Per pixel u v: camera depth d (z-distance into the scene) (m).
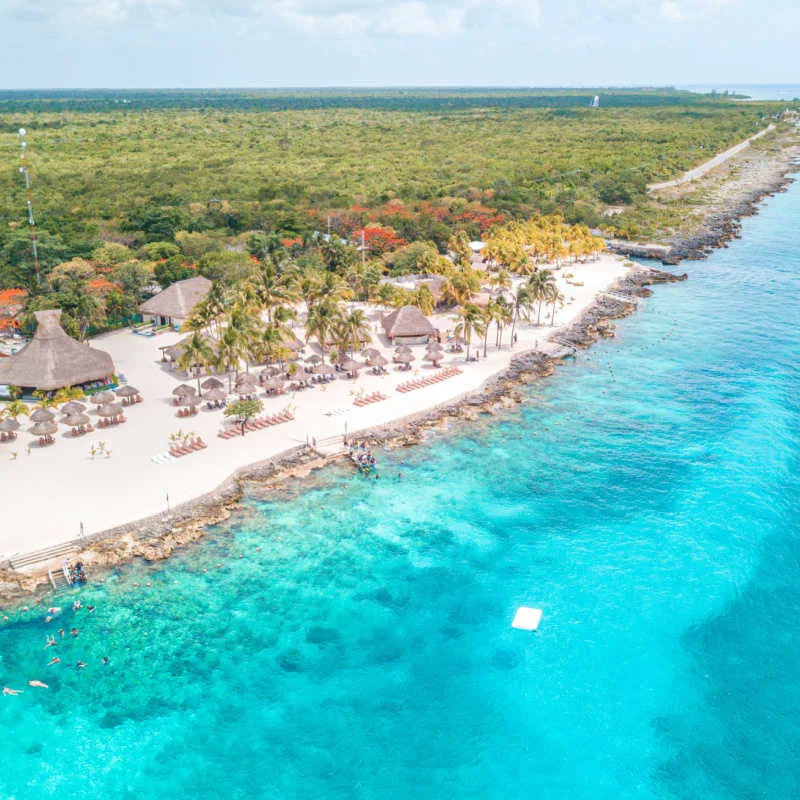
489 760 40.47
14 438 68.31
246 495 62.25
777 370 93.19
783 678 45.88
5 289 104.81
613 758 40.62
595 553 57.00
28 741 40.44
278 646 47.47
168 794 38.03
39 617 48.16
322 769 39.72
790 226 183.50
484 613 50.84
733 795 38.59
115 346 94.38
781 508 63.03
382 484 65.25
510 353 96.56
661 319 114.12
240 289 98.00
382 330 103.44
